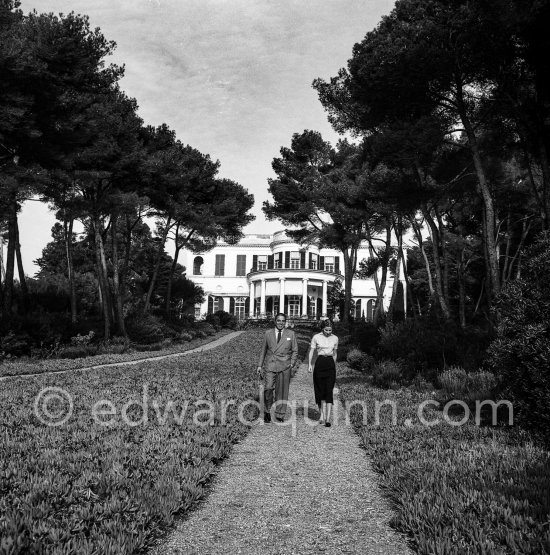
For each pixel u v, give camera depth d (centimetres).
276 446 673
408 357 1362
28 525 350
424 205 1897
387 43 1480
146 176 2784
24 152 2036
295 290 5756
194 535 379
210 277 6328
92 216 2586
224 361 2027
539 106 1480
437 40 1423
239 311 6253
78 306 3412
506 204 2506
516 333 685
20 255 2653
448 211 2619
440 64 1452
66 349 2167
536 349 634
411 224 2617
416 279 4612
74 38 2006
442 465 523
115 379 1320
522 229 3097
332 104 1998
